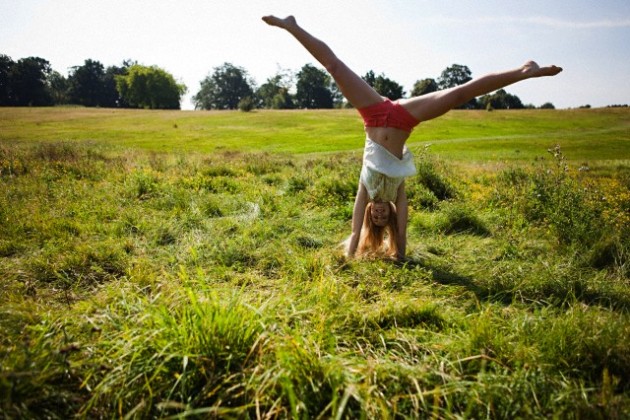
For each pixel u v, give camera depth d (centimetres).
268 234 570
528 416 218
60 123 5097
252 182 973
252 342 250
